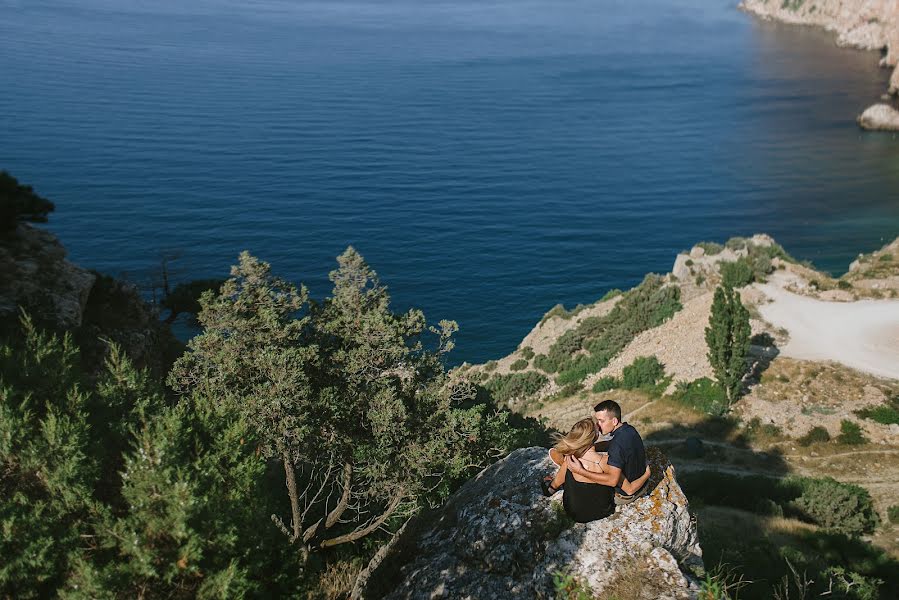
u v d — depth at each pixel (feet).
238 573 23.31
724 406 147.43
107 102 630.74
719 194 440.45
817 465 126.41
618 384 175.83
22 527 22.06
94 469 24.91
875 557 75.77
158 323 107.65
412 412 50.96
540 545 31.99
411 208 421.18
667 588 28.84
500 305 312.50
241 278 50.83
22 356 29.53
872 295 192.03
